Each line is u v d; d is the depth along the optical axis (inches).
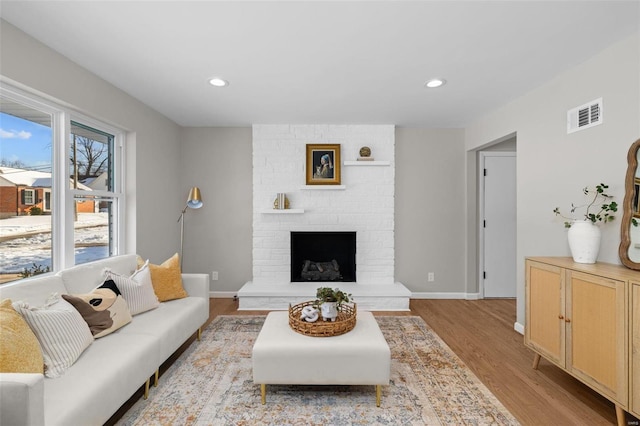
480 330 125.9
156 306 101.3
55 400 53.7
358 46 84.7
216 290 170.4
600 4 67.0
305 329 82.6
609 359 69.2
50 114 92.8
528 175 117.5
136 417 71.7
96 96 103.3
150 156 137.3
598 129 89.2
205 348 108.1
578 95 95.8
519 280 123.0
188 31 77.7
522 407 76.6
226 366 95.6
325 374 76.4
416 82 108.6
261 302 150.6
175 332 91.6
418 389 83.8
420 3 66.7
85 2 66.4
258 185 163.6
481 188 169.2
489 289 170.1
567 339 80.6
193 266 169.5
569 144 99.3
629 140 81.0
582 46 84.8
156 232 142.9
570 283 79.7
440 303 162.2
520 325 123.1
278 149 163.0
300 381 76.4
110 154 119.9
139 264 112.0
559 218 103.5
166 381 87.0
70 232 98.3
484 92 117.4
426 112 142.0
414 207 170.2
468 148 165.0
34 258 88.3
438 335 120.8
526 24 74.4
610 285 69.0
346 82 108.7
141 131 130.0
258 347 76.7
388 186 163.8
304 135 162.7
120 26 75.6
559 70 99.2
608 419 72.4
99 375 61.9
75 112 100.0
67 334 65.9
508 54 89.0
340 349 76.4
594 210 90.7
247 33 78.5
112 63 95.0
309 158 162.1
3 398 44.1
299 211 159.3
